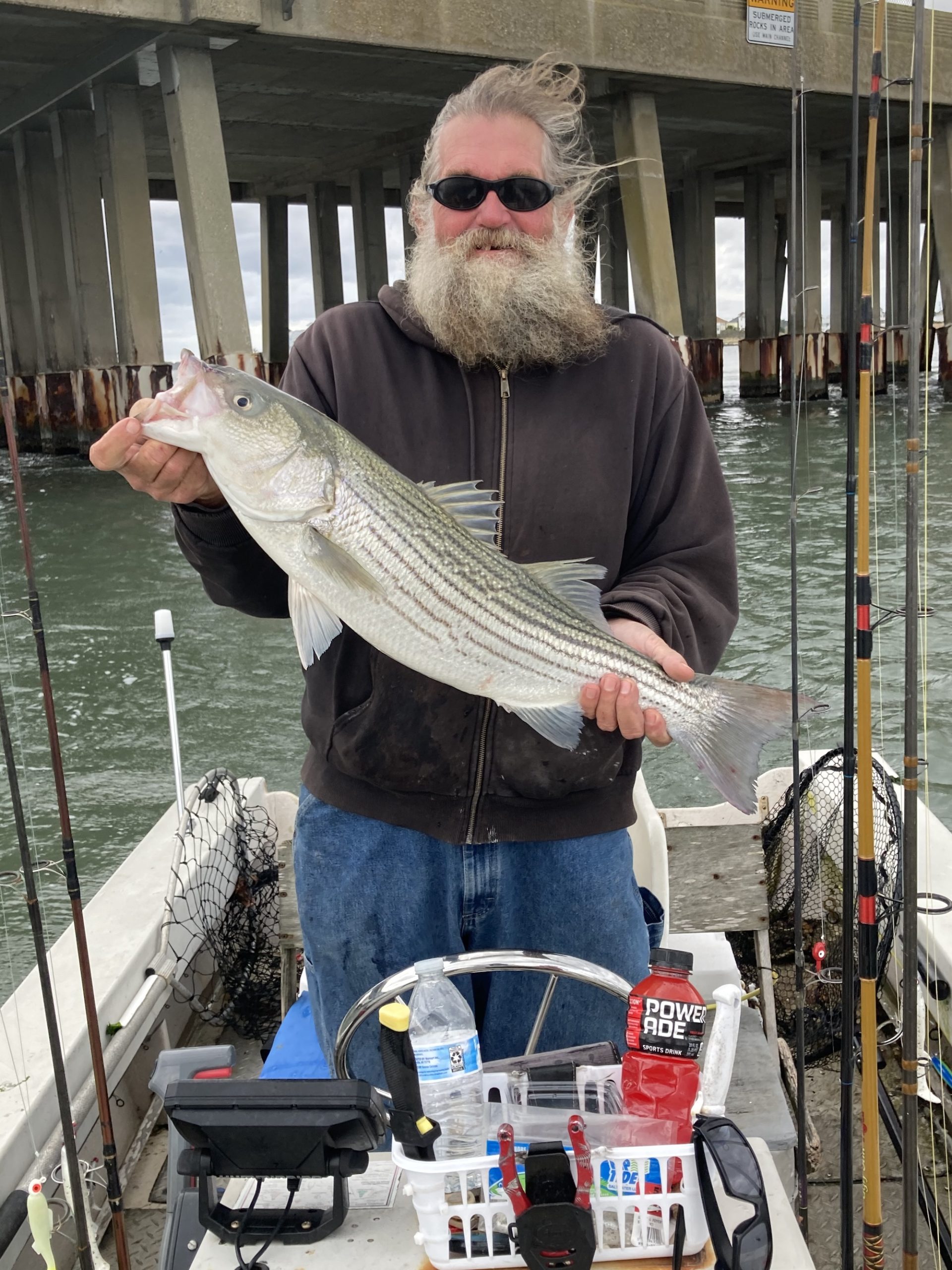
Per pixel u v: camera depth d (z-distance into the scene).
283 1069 2.73
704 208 35.31
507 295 2.33
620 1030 2.54
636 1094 1.81
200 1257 1.80
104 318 23.08
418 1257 1.77
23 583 12.16
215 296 18.78
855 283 2.46
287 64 21.47
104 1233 2.84
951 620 8.61
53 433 23.02
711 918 3.52
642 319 2.56
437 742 2.37
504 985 2.49
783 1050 3.46
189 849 3.82
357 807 2.45
